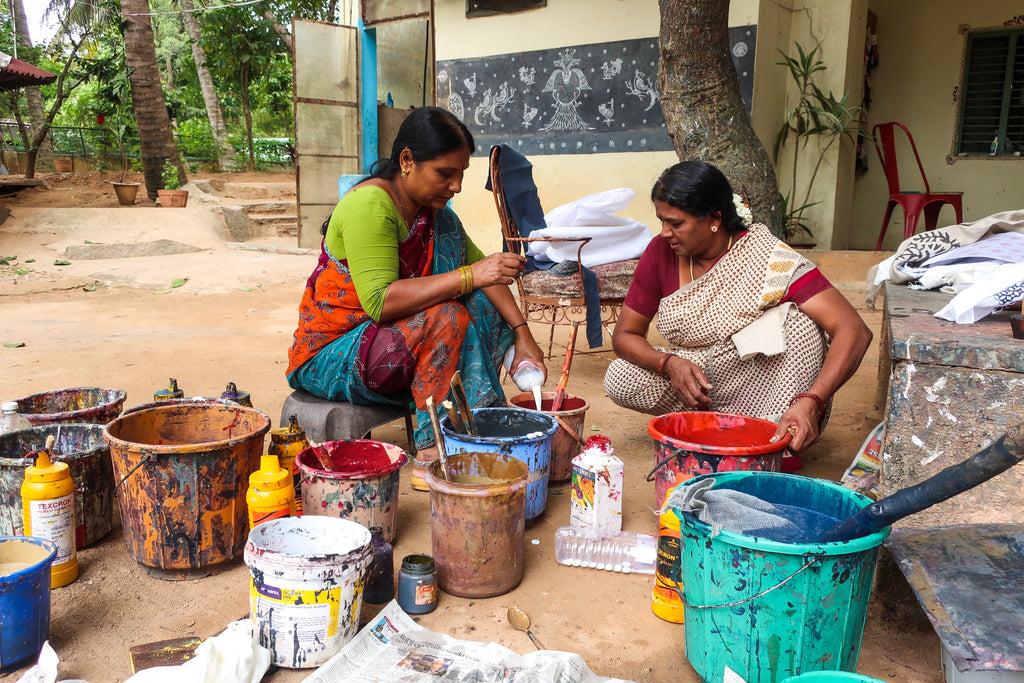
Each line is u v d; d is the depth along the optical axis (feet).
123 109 65.82
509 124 30.14
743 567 5.51
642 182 27.63
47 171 66.28
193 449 7.43
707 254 9.55
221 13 62.69
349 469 8.64
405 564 7.27
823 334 9.38
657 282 10.19
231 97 88.33
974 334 6.86
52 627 6.95
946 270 9.69
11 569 6.66
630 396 10.59
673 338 9.98
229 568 8.13
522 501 7.61
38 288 29.71
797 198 27.71
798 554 5.30
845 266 25.18
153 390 15.29
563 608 7.41
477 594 7.50
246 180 63.00
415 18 37.11
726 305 9.38
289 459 9.05
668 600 7.16
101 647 6.67
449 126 9.16
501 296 10.68
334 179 41.39
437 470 7.63
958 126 33.04
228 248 40.98
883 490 6.97
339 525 6.90
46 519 7.50
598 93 27.99
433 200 9.56
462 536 7.36
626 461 11.37
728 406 9.97
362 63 40.86
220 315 25.22
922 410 6.73
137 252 38.09
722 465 7.44
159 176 53.52
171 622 7.09
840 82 26.61
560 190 29.40
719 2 17.11
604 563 8.20
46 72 54.85
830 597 5.45
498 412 9.59
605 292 16.05
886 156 26.27
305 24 38.93
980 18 32.07
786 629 5.53
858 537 5.49
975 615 5.61
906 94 33.65
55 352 19.06
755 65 24.70
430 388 9.61
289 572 6.09
